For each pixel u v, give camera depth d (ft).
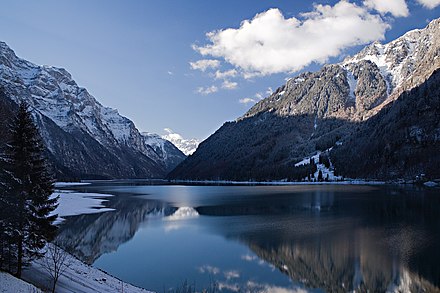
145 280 95.35
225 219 205.26
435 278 96.43
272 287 90.79
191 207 270.26
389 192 373.20
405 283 93.61
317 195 362.53
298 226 176.45
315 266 107.96
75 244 139.03
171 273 101.60
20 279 66.28
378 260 113.39
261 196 369.09
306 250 126.93
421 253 120.57
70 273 82.28
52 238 79.66
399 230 159.53
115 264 110.52
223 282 93.97
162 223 191.62
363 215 209.15
